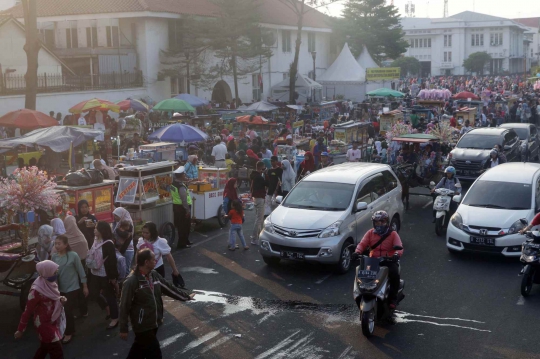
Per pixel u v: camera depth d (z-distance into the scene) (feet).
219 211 52.70
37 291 24.29
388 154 77.61
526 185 44.83
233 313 32.55
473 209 43.50
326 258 38.52
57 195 36.60
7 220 35.19
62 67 114.42
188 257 43.75
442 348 27.68
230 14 130.11
